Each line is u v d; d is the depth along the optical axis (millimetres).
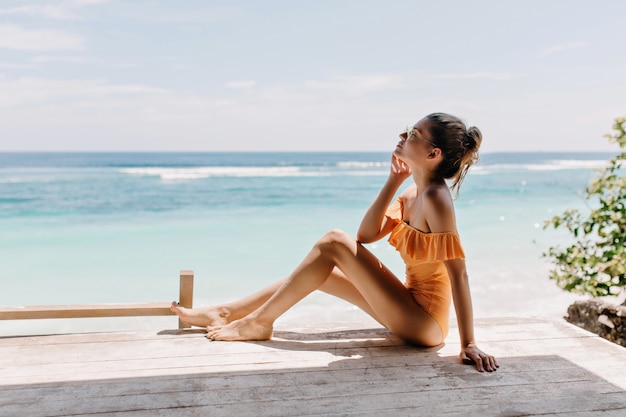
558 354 2957
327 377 2623
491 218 14383
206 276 7895
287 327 3398
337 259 2914
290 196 23062
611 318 4387
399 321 2920
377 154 104812
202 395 2414
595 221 5332
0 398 2344
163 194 23344
